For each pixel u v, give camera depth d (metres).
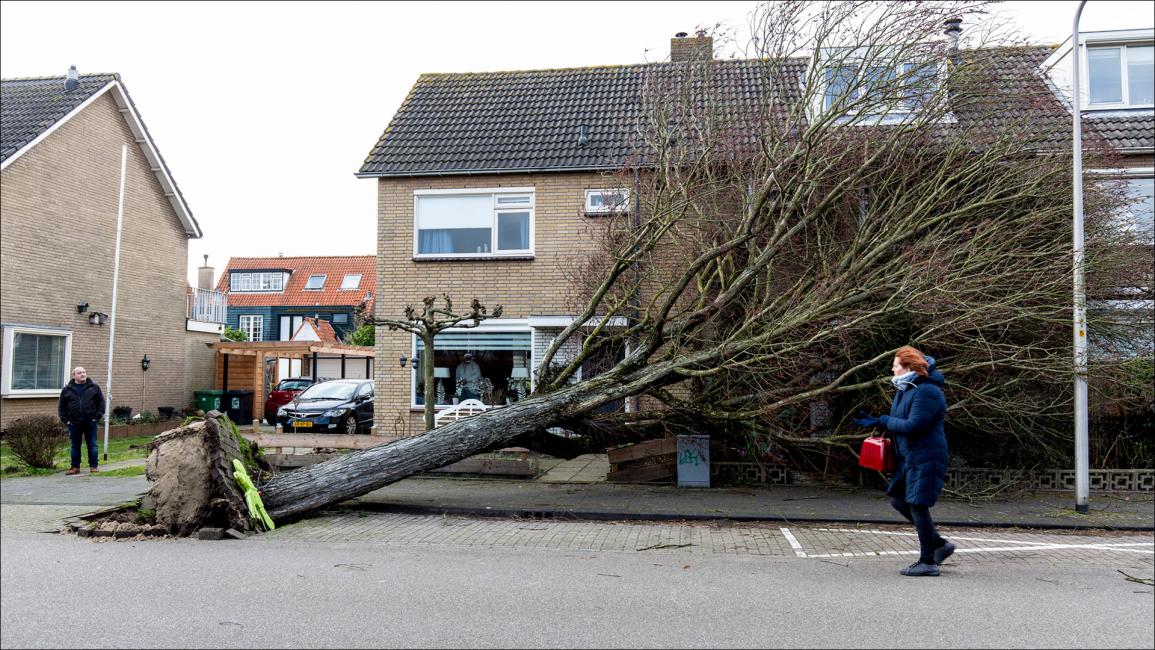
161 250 22.73
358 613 5.45
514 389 15.09
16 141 17.59
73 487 11.23
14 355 17.48
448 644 4.84
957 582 6.30
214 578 6.37
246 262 48.75
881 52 10.23
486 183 15.41
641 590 6.04
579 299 13.19
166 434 8.34
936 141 10.52
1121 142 14.07
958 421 10.08
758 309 10.62
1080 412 9.32
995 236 9.70
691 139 11.27
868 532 8.39
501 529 8.53
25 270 17.73
